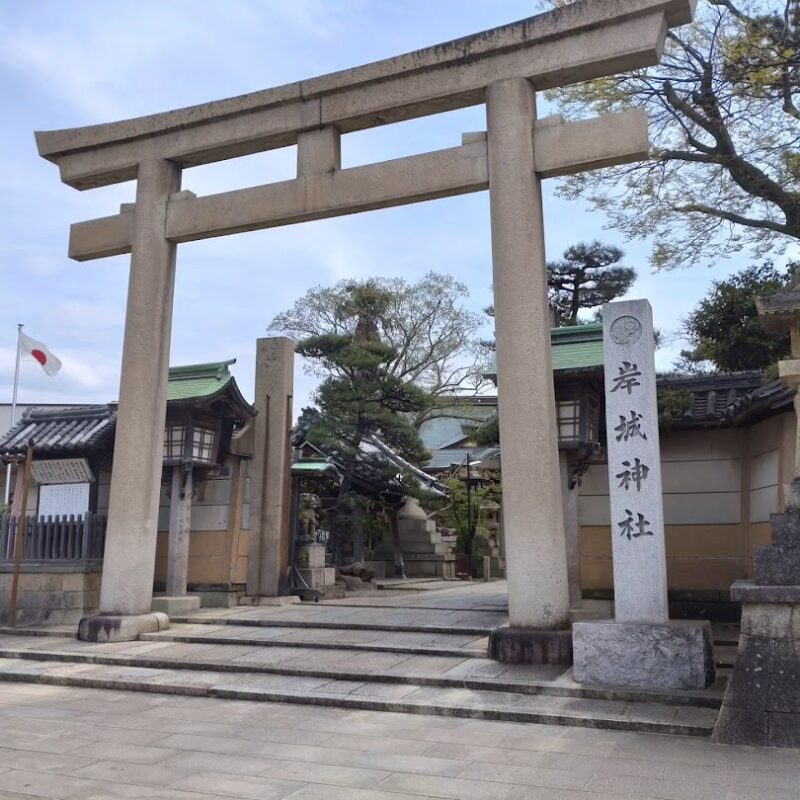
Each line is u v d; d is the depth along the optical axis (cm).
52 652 996
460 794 497
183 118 1147
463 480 3014
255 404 1496
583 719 666
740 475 1132
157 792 509
